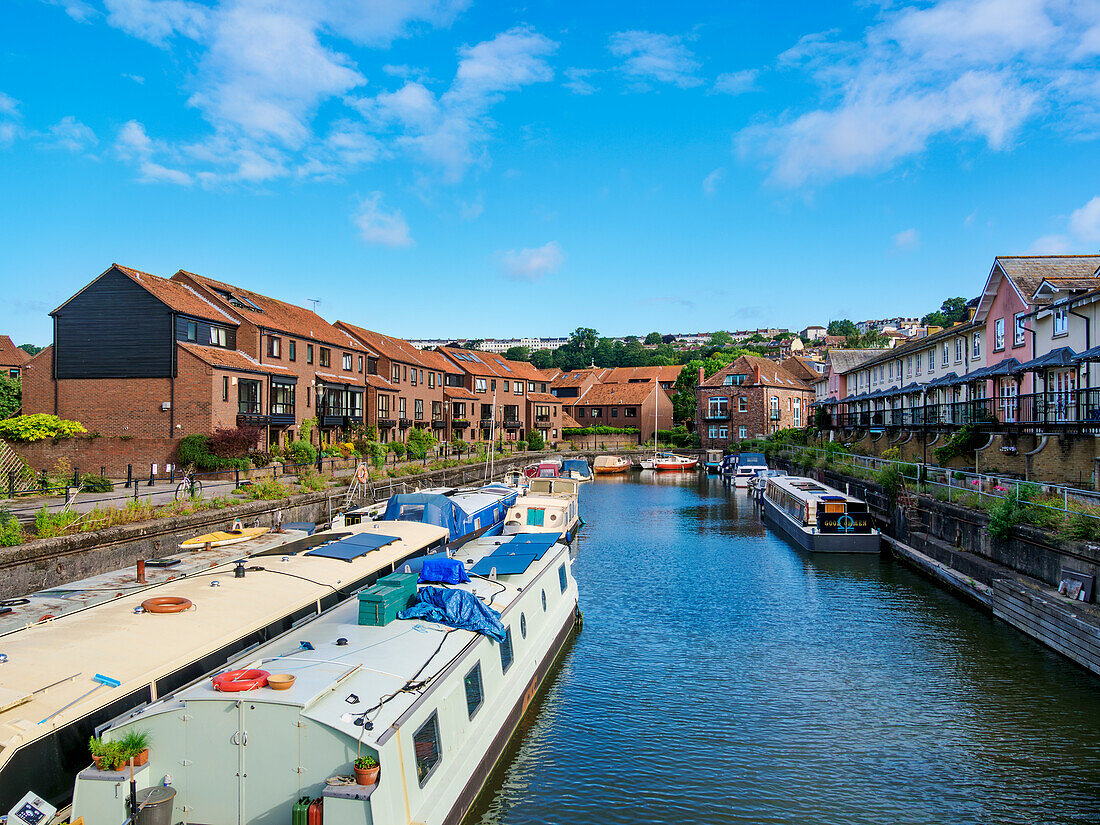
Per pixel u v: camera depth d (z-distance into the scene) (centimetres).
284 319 4612
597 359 16850
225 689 779
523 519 2802
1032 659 1648
